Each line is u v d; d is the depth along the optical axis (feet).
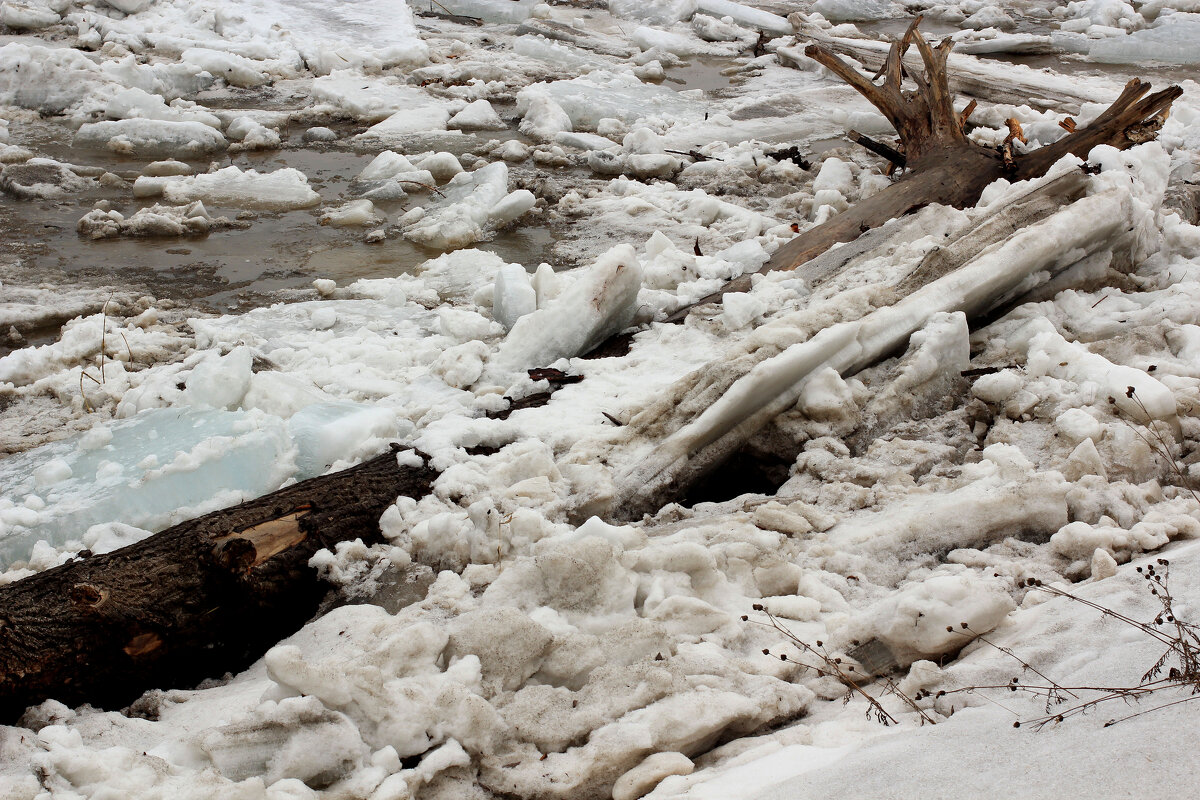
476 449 15.92
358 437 15.98
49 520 14.17
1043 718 8.46
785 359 15.65
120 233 29.09
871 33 61.41
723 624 11.41
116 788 8.58
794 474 15.52
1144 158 24.71
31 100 41.14
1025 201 20.80
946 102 28.81
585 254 27.91
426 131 40.73
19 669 10.53
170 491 14.75
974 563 12.73
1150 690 8.30
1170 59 53.26
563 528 13.35
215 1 53.72
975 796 7.27
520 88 47.42
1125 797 6.74
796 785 8.13
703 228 29.37
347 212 30.58
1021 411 15.80
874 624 10.96
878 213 25.07
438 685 9.94
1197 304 18.74
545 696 10.09
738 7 61.87
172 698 11.34
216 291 25.38
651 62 50.75
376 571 13.00
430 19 61.72
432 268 26.48
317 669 9.51
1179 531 12.74
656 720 9.55
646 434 15.88
